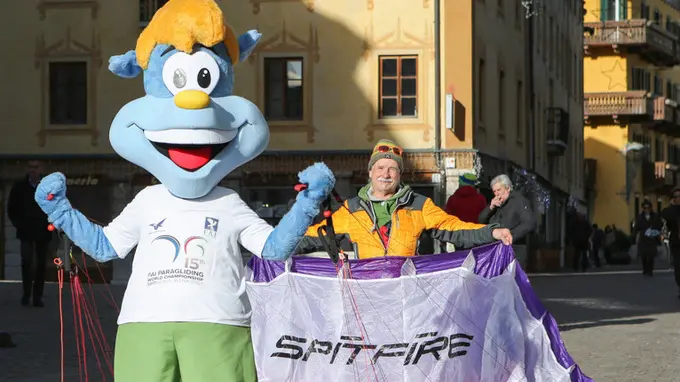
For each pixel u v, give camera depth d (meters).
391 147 8.96
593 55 63.44
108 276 29.16
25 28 31.64
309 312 8.80
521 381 8.92
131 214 6.66
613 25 62.34
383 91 31.16
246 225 6.62
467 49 30.95
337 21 31.20
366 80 31.09
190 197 6.63
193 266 6.46
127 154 6.68
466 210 13.41
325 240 7.04
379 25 31.11
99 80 31.41
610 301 22.64
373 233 8.88
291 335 8.82
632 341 15.07
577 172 56.44
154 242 6.53
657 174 69.19
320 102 31.20
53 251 29.45
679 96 76.38
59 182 6.61
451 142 30.91
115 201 31.05
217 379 6.38
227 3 31.47
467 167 30.78
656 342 14.95
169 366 6.42
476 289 8.84
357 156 30.95
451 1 30.98
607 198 63.91
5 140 31.59
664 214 23.25
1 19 31.73
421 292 8.75
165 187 6.71
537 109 43.03
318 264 8.81
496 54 34.66
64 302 20.53
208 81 6.63
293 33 31.31
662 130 70.81
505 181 12.68
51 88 31.61
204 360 6.36
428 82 31.03
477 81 31.84
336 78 31.19
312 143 31.22
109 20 31.39
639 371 12.17
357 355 8.75
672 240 23.20
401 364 8.74
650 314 19.45
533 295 9.05
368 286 8.73
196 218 6.57
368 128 31.06
